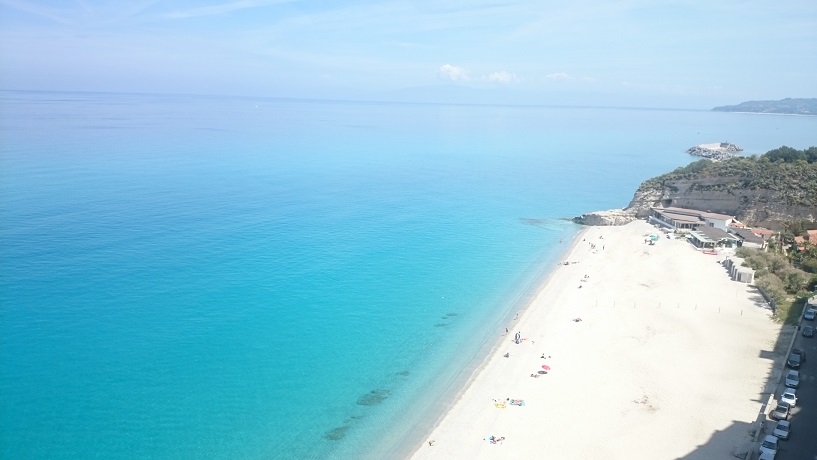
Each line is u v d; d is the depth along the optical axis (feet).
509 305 312.71
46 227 421.18
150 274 338.34
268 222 483.92
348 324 283.59
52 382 216.13
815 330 260.01
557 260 401.90
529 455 178.29
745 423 191.11
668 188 530.68
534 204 615.57
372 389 222.07
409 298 322.55
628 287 332.80
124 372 226.17
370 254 408.26
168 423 194.70
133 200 530.27
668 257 392.47
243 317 286.05
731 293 319.06
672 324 275.80
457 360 246.47
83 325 265.95
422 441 187.52
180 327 269.85
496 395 215.10
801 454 168.76
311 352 251.80
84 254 366.63
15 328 259.39
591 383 221.46
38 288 306.76
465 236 471.21
